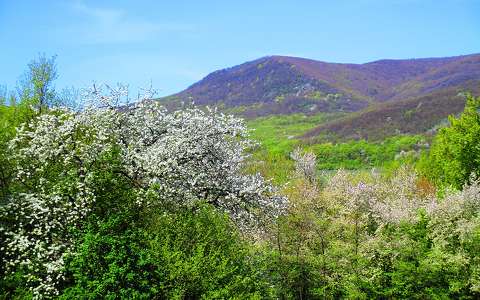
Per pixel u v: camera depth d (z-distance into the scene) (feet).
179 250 51.62
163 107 65.82
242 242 61.16
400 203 93.35
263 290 60.08
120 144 61.16
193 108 68.39
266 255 69.72
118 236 50.52
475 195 80.84
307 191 93.45
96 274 48.26
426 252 76.74
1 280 51.78
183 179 60.59
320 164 332.19
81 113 61.82
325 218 85.46
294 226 77.66
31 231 55.67
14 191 58.13
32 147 56.75
